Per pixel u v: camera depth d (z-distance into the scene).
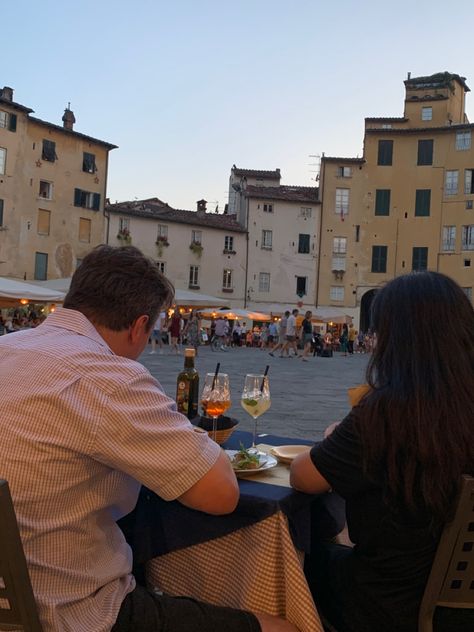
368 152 53.06
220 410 2.94
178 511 2.34
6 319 35.22
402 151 52.47
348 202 53.50
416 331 1.97
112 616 1.92
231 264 53.53
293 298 54.00
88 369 1.84
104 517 2.00
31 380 1.81
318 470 2.07
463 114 55.66
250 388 3.06
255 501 2.17
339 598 2.19
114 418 1.78
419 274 2.10
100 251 2.17
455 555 1.91
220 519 2.27
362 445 1.96
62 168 45.06
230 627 2.04
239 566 2.30
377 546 2.05
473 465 1.87
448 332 1.96
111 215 48.66
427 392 1.89
